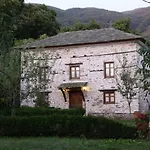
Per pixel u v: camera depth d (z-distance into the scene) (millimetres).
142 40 27672
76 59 29359
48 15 52312
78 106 28953
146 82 11438
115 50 28297
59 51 29844
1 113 18734
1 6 31000
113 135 14648
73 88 28984
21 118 15859
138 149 11266
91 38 29516
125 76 26016
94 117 15156
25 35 47531
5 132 15789
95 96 28578
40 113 19391
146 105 28641
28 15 48906
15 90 18203
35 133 15711
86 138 14797
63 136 15406
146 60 10414
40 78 19812
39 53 24438
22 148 11094
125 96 26297
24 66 18922
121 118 27547
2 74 17984
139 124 14289
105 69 28516
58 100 29438
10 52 19078
